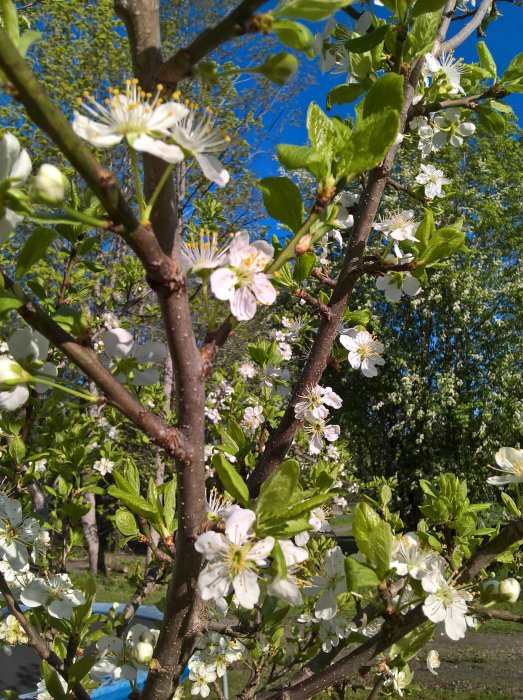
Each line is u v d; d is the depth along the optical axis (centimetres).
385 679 39
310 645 47
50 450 49
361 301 256
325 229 20
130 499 22
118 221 15
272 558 19
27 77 12
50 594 30
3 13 14
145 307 116
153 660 20
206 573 17
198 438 18
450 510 36
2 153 15
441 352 255
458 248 32
